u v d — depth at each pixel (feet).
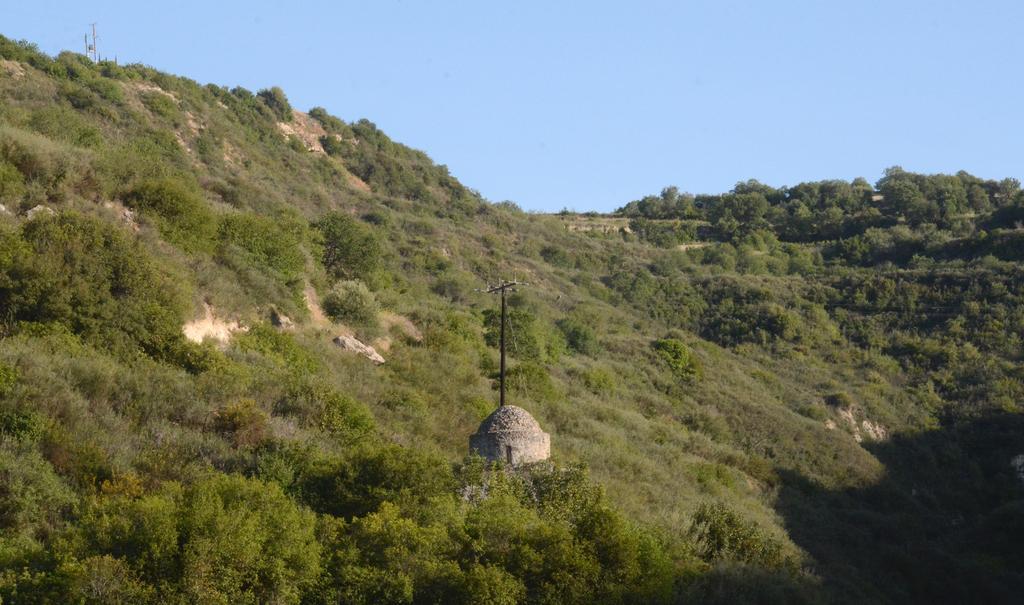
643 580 86.02
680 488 151.23
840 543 169.37
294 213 215.10
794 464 205.67
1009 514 189.37
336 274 183.83
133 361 109.70
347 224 191.21
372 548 77.25
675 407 218.59
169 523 68.95
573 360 225.35
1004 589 162.71
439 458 95.35
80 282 111.45
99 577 64.64
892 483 214.07
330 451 101.50
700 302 338.34
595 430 160.35
